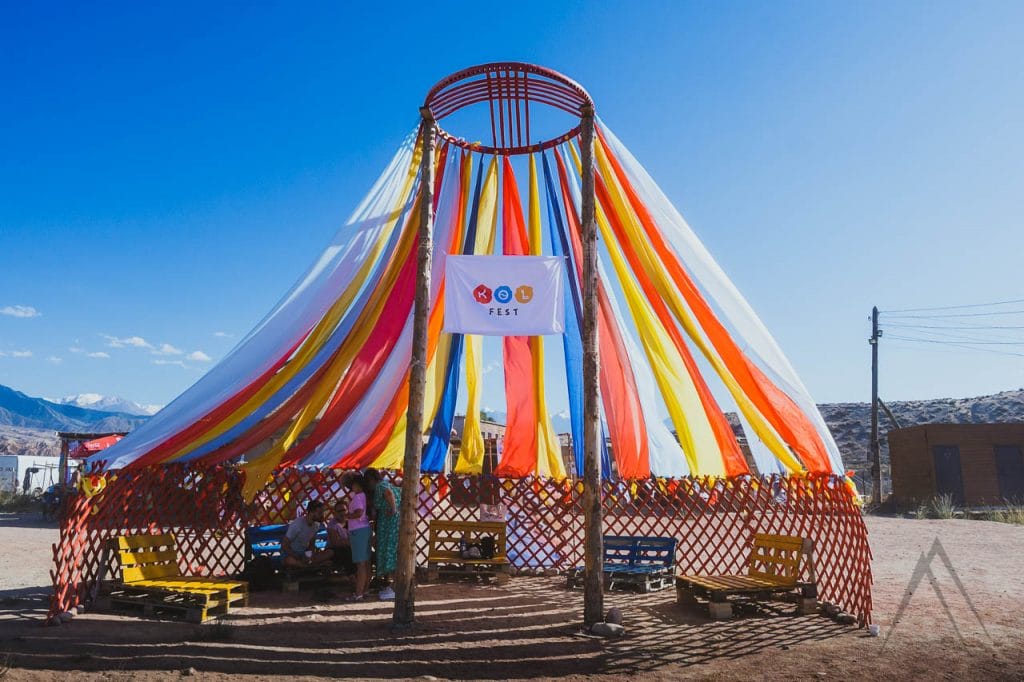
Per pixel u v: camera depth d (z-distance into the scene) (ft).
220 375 23.43
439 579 29.35
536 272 24.03
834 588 23.00
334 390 27.66
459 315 23.62
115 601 22.54
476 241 30.60
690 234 22.90
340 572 27.55
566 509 30.78
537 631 20.03
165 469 25.94
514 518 31.30
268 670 15.98
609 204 25.08
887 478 106.11
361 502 25.45
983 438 75.10
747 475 27.73
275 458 23.71
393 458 32.37
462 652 17.78
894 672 16.10
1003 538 46.24
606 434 31.48
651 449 30.30
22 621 20.81
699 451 28.09
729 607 21.94
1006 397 130.52
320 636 19.30
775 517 26.23
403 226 25.50
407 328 27.96
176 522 26.50
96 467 22.49
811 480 24.53
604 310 28.50
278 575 27.35
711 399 26.40
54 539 44.60
